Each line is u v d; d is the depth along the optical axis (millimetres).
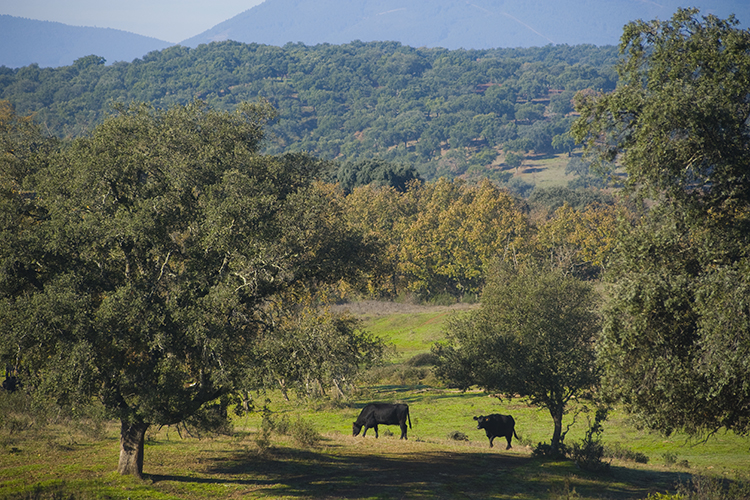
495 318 26266
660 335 14266
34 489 16062
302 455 23609
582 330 24828
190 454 22688
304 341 16938
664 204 14914
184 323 15984
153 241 16547
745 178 13922
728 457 26953
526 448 28828
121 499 15789
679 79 14422
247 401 19266
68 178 17094
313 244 18891
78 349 14867
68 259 16828
